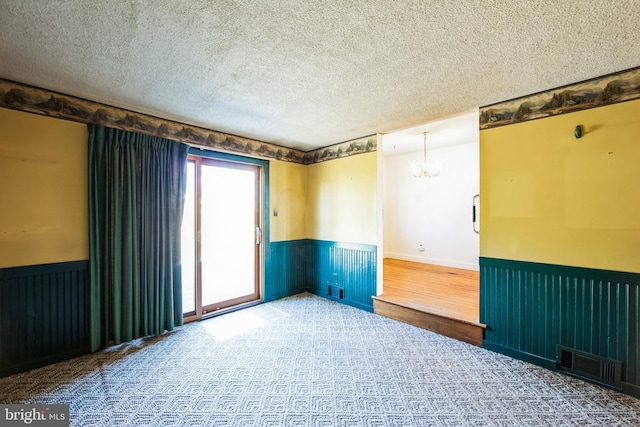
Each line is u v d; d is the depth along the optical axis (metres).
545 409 1.92
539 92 2.48
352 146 4.09
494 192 2.73
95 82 2.31
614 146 2.15
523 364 2.50
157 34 1.69
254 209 4.21
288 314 3.73
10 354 2.28
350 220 4.11
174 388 2.14
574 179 2.32
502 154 2.68
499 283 2.70
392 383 2.21
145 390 2.12
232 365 2.47
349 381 2.24
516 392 2.10
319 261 4.58
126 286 2.84
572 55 1.91
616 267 2.14
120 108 2.84
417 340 2.95
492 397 2.04
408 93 2.52
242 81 2.29
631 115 2.09
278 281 4.41
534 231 2.51
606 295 2.18
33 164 2.39
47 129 2.45
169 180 3.17
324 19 1.55
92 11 1.48
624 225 2.12
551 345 2.42
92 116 2.68
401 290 4.01
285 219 4.52
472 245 5.33
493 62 2.00
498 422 1.80
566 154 2.35
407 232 6.32
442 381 2.24
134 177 2.89
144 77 2.22
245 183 4.11
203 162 3.66
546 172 2.45
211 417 1.84
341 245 4.23
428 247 5.97
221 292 3.87
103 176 2.74
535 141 2.50
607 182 2.18
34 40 1.74
